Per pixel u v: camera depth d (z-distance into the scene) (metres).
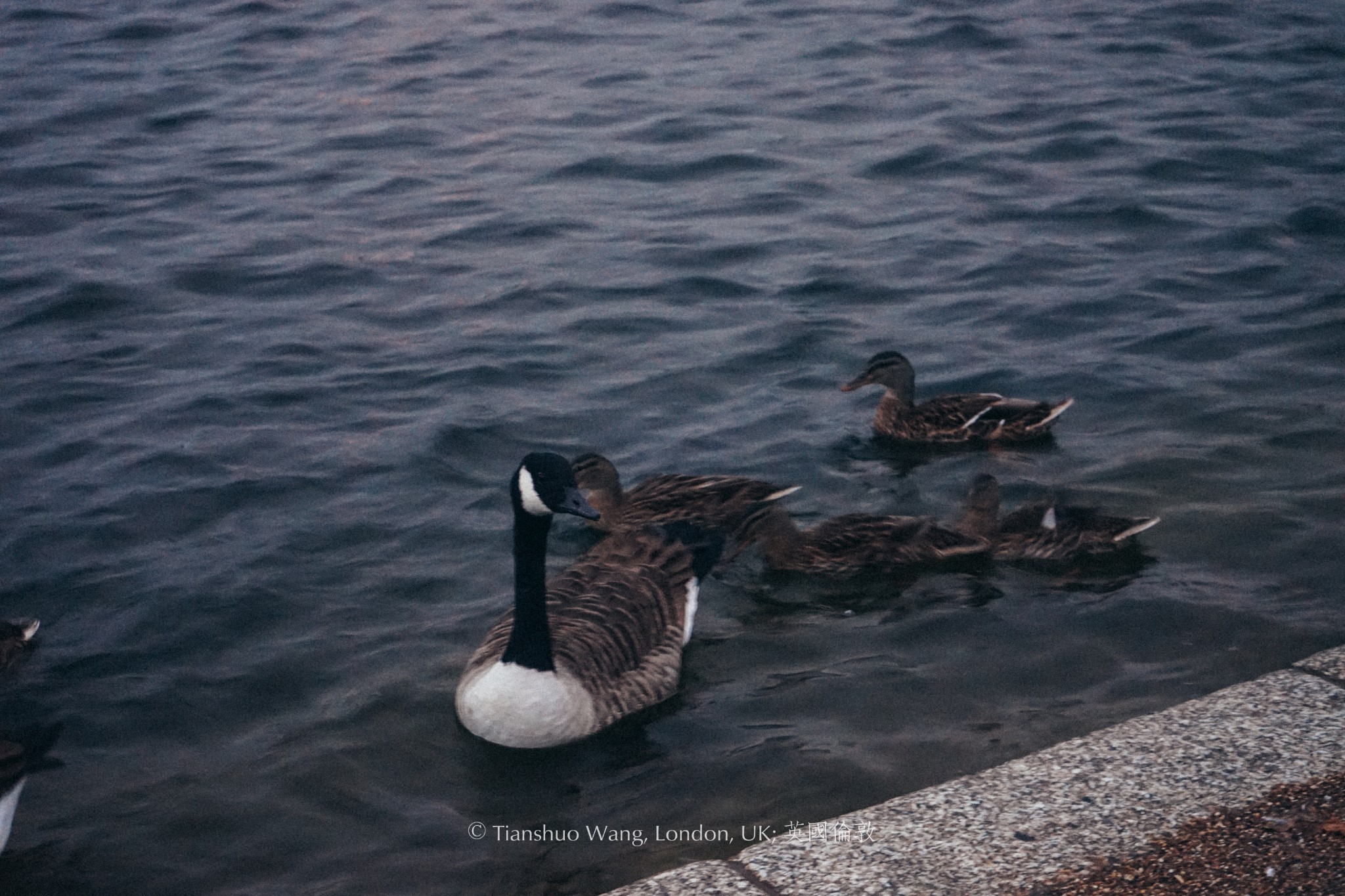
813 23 24.78
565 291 15.18
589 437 12.36
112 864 7.53
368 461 11.87
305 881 7.39
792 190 17.73
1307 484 10.94
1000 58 22.64
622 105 20.97
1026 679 8.92
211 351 14.01
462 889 7.29
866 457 12.30
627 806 7.95
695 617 10.13
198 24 25.70
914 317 14.43
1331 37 23.08
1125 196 17.17
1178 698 8.54
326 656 9.40
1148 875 6.04
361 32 25.14
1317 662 7.59
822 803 7.81
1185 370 13.03
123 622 9.73
